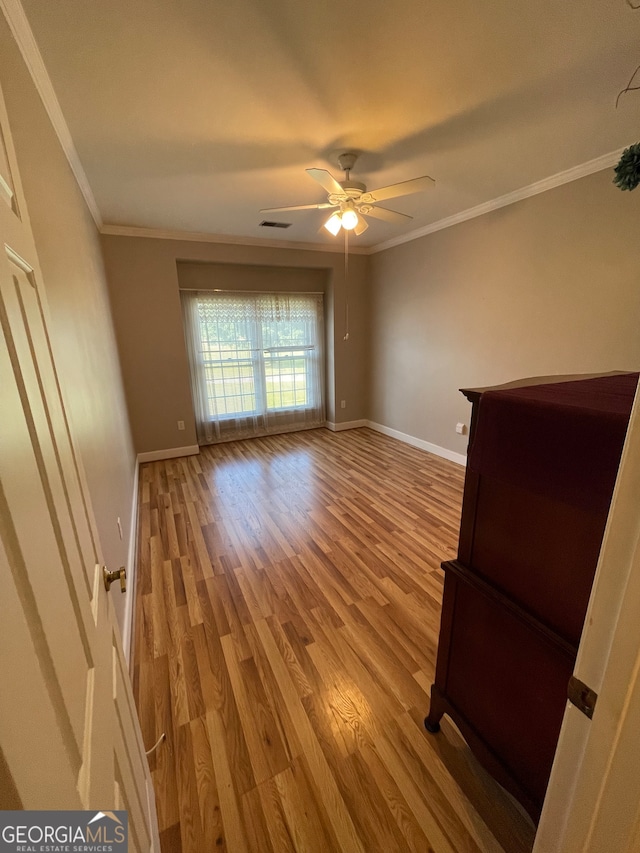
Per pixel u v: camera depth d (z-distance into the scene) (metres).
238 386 4.78
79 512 0.75
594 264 2.49
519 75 1.54
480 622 1.06
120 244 3.62
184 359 4.13
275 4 1.18
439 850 1.01
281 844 1.03
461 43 1.36
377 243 4.53
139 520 2.85
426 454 4.23
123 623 1.65
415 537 2.57
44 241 1.28
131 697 1.02
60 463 0.65
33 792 0.35
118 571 0.93
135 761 0.89
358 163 2.29
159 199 2.83
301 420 5.27
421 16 1.24
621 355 2.42
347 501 3.12
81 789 0.48
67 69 1.43
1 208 0.51
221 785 1.16
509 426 0.87
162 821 1.08
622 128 1.96
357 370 5.21
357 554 2.38
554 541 0.83
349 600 1.97
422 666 1.57
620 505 0.44
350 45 1.36
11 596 0.38
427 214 3.41
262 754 1.25
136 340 3.86
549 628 0.86
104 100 1.63
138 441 4.06
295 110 1.74
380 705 1.41
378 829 1.05
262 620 1.84
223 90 1.59
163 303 3.92
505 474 0.90
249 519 2.85
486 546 1.01
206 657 1.63
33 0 1.12
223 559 2.35
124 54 1.37
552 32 1.31
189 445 4.33
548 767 0.92
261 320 4.74
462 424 3.81
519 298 3.02
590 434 0.71
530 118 1.85
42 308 0.69
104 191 2.62
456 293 3.62
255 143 2.02
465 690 1.15
